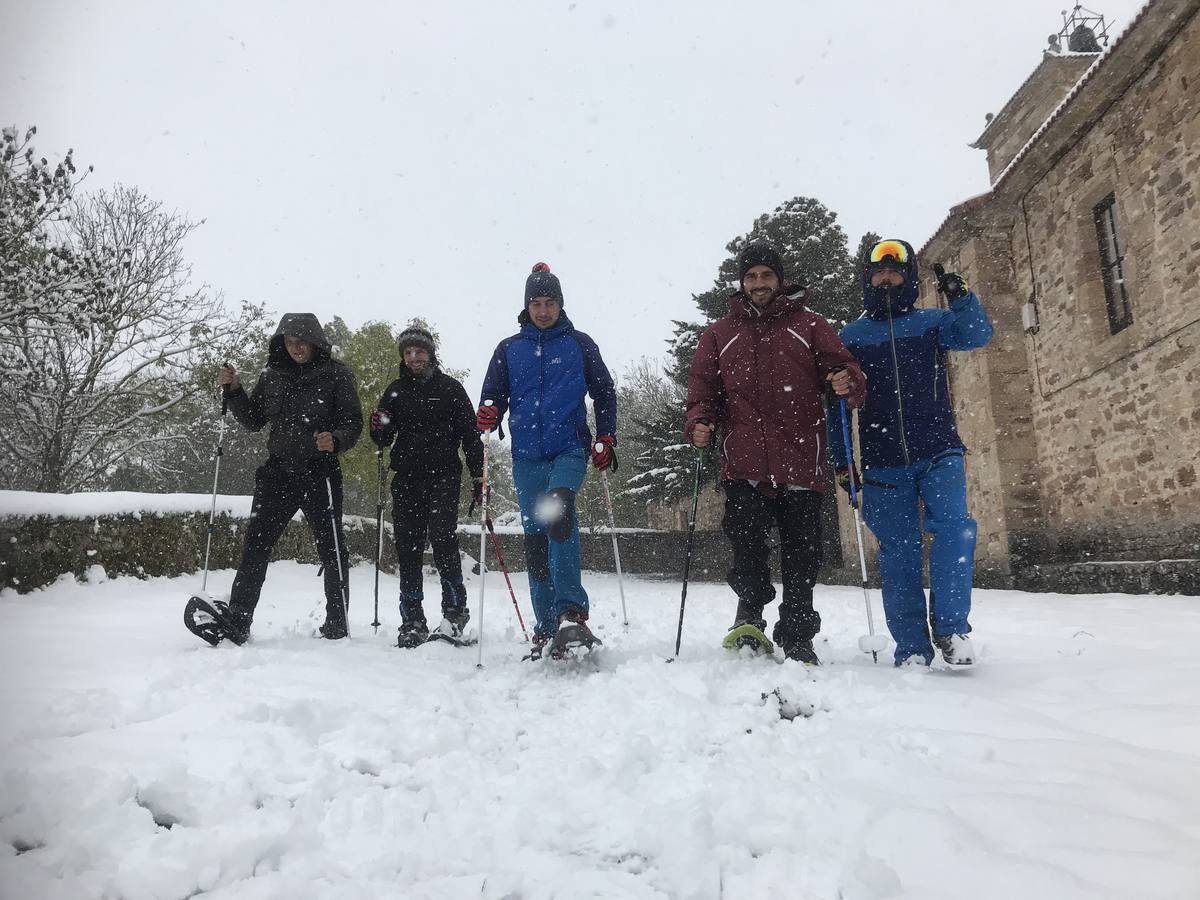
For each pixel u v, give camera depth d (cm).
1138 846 141
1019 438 1091
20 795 160
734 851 146
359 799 178
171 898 136
